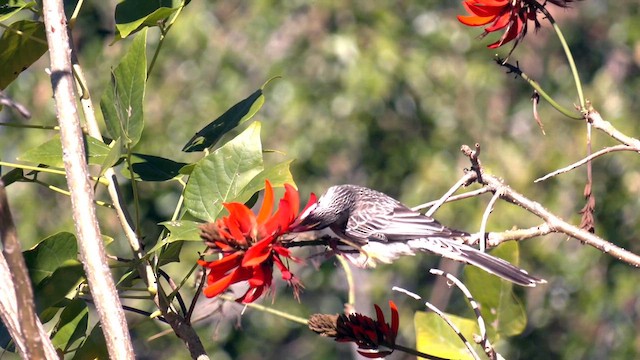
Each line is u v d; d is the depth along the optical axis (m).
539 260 14.62
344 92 14.45
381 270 15.96
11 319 3.59
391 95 14.79
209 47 14.79
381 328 4.60
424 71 14.74
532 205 5.06
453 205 14.53
